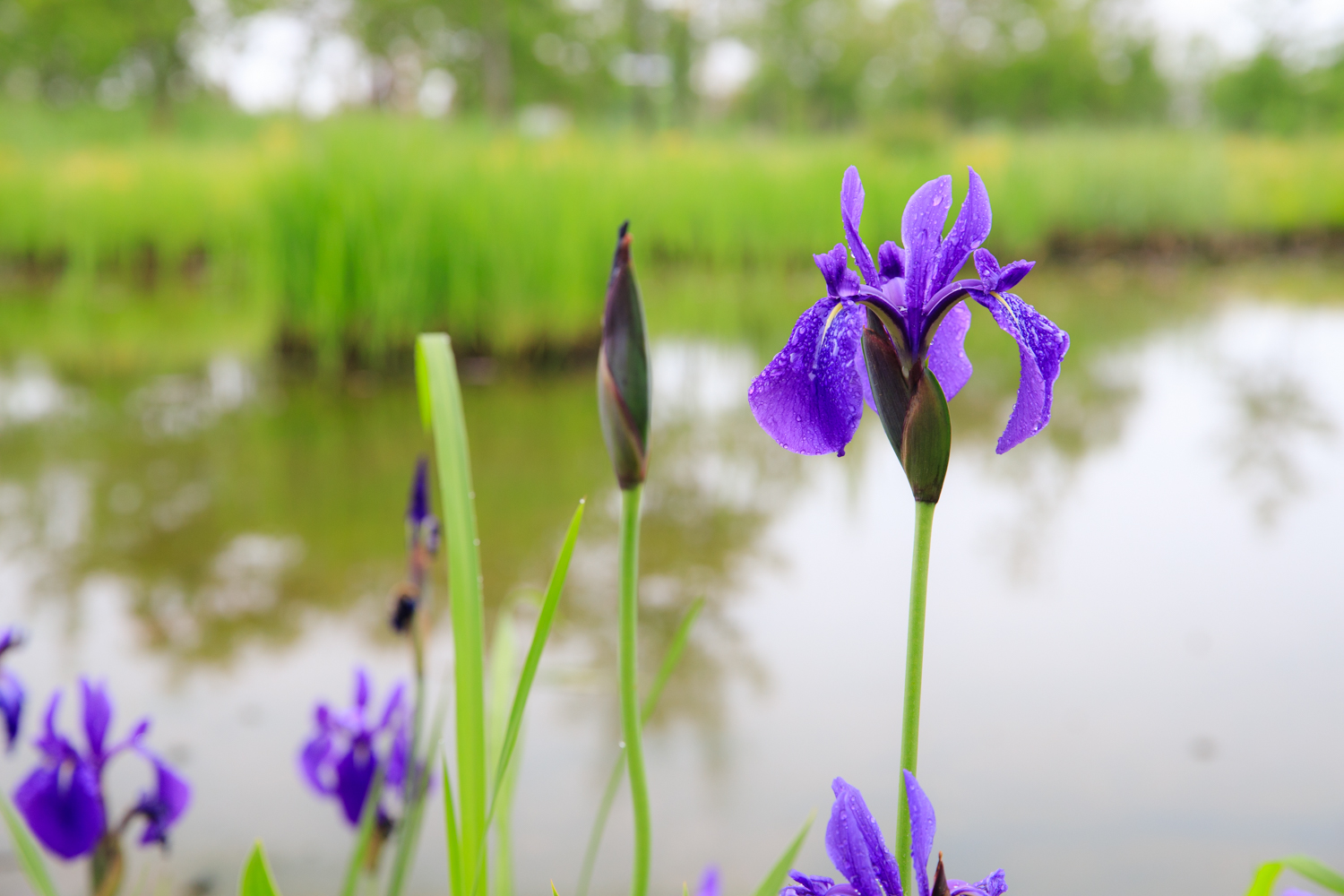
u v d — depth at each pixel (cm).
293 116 990
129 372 644
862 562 339
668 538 362
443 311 621
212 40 2586
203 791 211
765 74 3534
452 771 211
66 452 466
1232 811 198
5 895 179
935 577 324
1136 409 539
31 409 549
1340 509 379
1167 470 434
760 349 710
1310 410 528
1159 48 3534
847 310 88
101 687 154
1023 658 267
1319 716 234
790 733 233
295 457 457
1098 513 382
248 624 291
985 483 423
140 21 2469
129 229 1190
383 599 308
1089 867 180
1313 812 197
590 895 175
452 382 120
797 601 307
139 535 360
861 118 3603
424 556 151
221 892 179
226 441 482
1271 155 1722
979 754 221
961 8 3525
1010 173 1338
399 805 168
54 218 1177
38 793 151
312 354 642
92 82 2714
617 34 2959
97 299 998
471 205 622
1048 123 3575
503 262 618
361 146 684
